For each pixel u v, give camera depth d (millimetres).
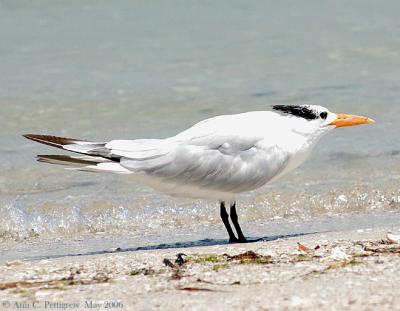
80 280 9391
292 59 25266
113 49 26453
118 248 11820
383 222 12781
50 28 28844
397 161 16250
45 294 8789
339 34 27906
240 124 11547
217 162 11352
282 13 31141
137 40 27547
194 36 28062
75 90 22281
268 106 20734
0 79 23266
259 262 9820
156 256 10484
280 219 13484
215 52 26156
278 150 11484
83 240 12633
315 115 11664
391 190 14594
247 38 27719
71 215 13844
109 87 22609
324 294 8180
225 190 11508
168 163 11344
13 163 16703
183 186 11508
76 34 28141
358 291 8242
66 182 15617
